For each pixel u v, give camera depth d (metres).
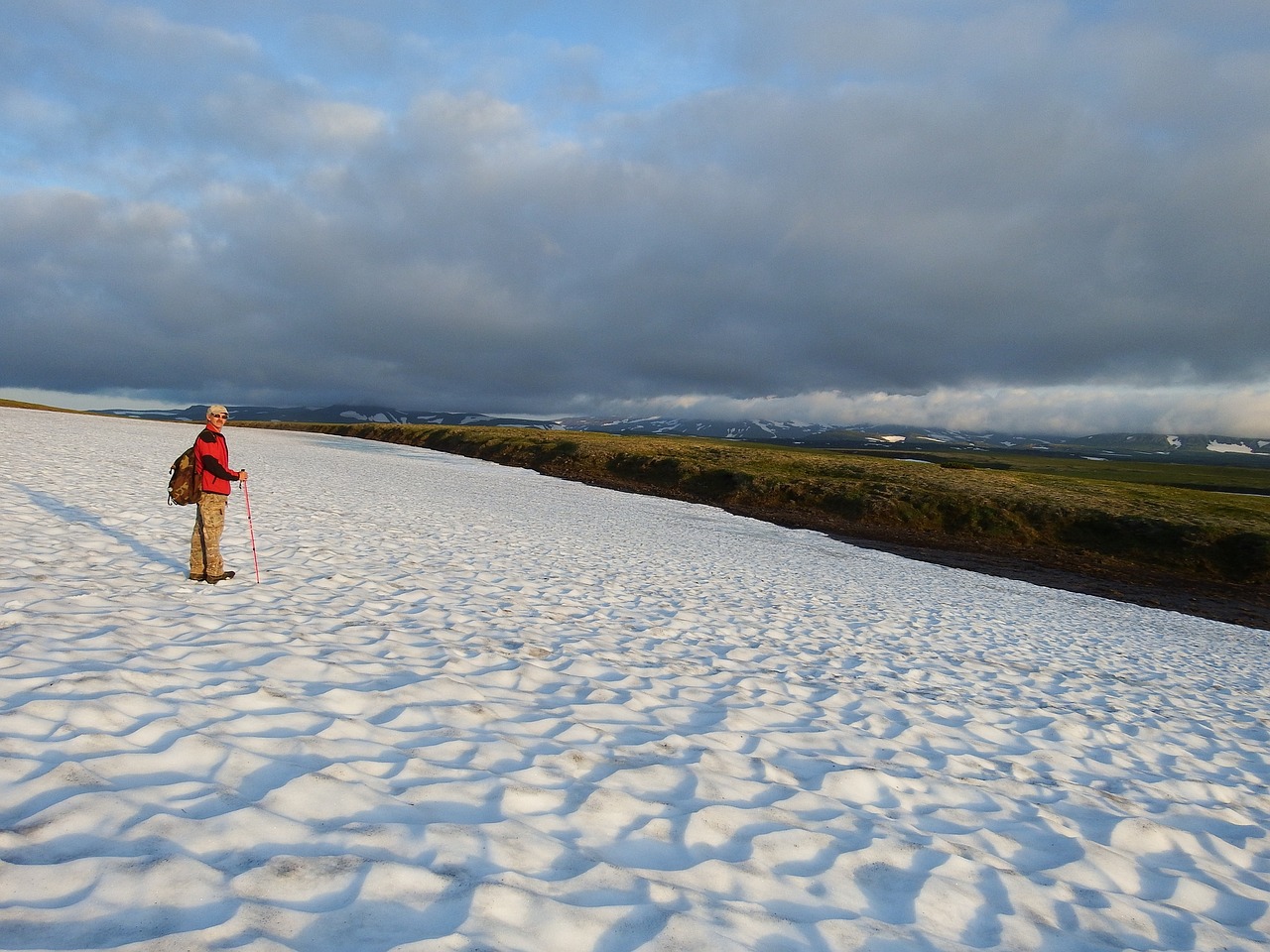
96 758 4.35
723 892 4.12
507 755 5.48
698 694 7.97
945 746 7.55
